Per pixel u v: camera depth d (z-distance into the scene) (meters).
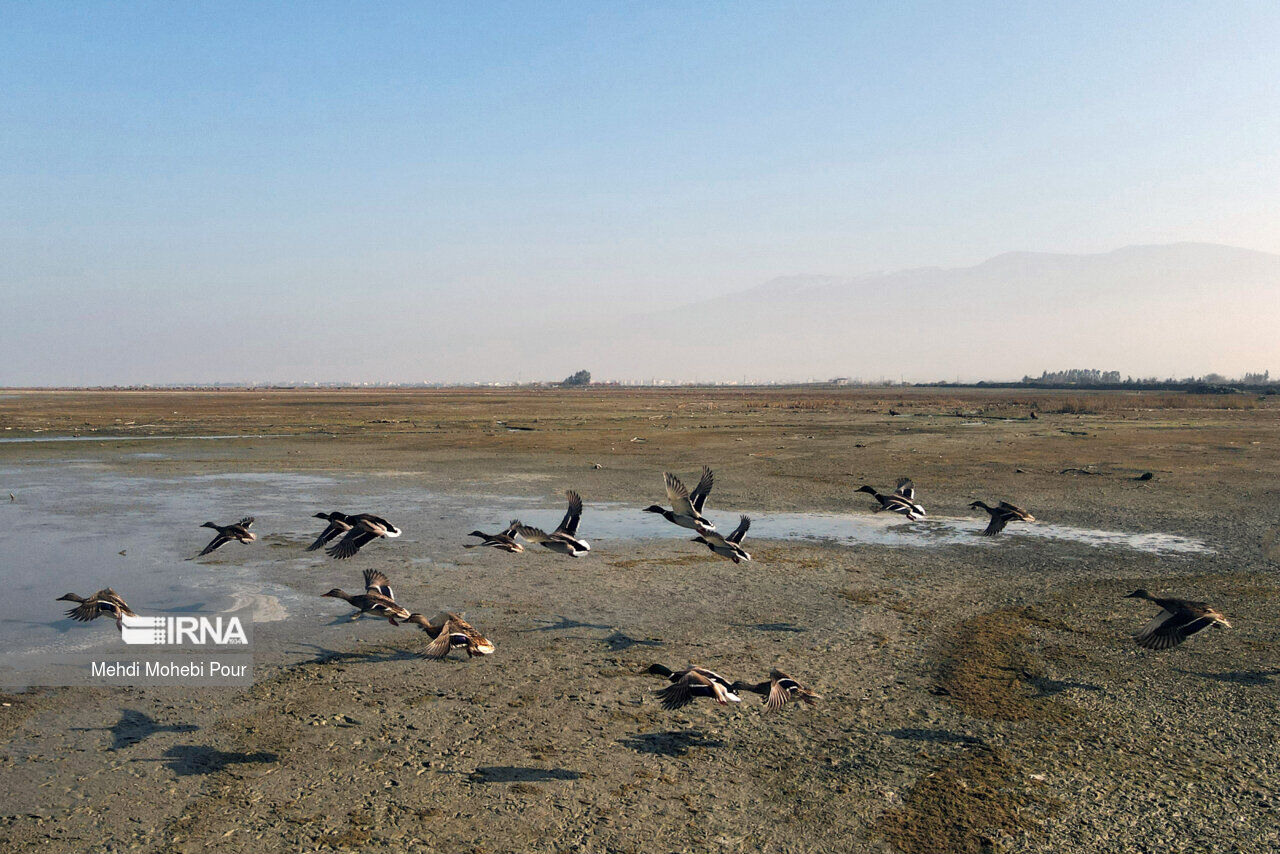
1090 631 18.61
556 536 13.14
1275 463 47.75
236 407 130.88
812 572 23.95
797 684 9.73
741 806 11.09
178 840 10.00
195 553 25.23
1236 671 16.14
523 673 15.80
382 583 12.69
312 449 57.12
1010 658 16.88
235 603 20.09
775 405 136.75
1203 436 66.19
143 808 10.73
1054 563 25.06
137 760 12.07
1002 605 20.75
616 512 33.19
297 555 25.09
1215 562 25.06
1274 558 25.47
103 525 29.53
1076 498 36.19
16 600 20.09
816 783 11.73
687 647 17.41
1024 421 88.00
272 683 15.10
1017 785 11.70
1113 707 14.44
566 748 12.70
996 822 10.73
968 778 11.89
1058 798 11.34
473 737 13.01
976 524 31.02
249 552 25.42
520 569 23.92
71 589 21.12
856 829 10.54
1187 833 10.48
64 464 47.97
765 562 25.16
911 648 17.47
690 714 14.03
